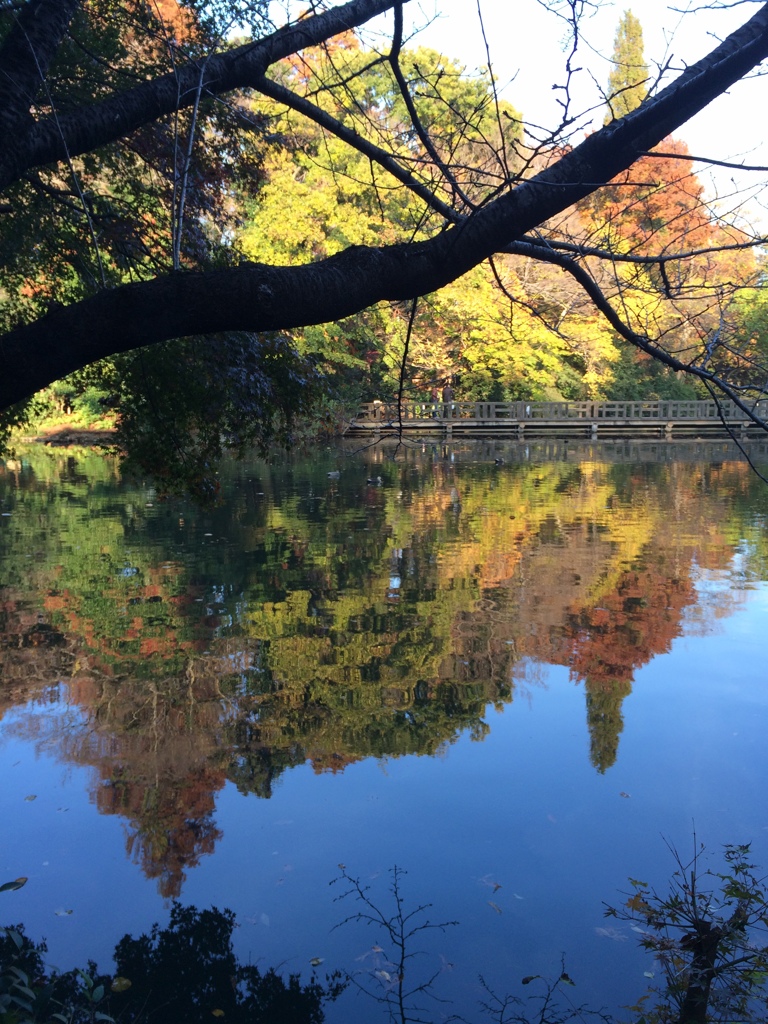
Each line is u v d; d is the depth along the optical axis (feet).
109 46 24.13
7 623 37.06
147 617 37.96
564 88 9.44
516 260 85.81
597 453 115.24
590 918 16.88
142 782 22.82
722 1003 13.14
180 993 14.90
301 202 88.02
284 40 12.76
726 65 9.46
